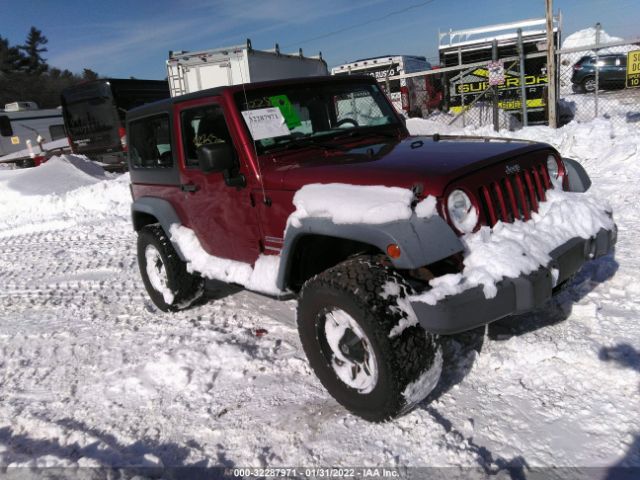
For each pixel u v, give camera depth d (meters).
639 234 5.12
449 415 2.81
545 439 2.56
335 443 2.71
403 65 15.86
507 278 2.55
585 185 3.49
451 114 14.27
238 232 3.68
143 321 4.64
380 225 2.55
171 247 4.48
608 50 16.27
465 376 3.11
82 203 10.95
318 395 3.17
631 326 3.38
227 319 4.42
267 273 3.39
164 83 16.00
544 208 3.08
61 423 3.16
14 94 57.19
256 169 3.37
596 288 3.97
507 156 2.99
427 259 2.46
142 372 3.65
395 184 2.71
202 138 3.83
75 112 15.45
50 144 18.70
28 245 8.32
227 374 3.51
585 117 13.78
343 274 2.70
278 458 2.67
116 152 14.92
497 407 2.83
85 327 4.66
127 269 6.43
